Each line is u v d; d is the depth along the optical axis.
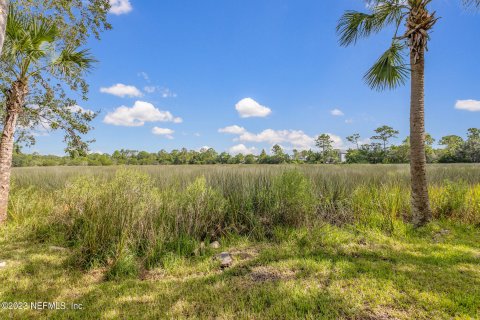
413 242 4.14
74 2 5.17
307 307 2.34
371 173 9.00
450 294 2.52
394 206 5.34
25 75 5.04
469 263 3.29
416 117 4.90
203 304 2.43
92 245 3.36
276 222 4.86
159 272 3.21
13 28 4.50
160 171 10.41
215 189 5.80
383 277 2.89
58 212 4.66
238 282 2.85
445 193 5.82
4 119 5.27
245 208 5.18
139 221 3.75
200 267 3.31
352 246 3.95
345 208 5.73
